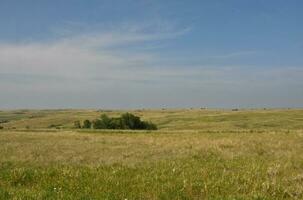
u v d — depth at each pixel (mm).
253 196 11328
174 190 12328
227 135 43969
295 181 13578
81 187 12945
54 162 23297
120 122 100062
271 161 19125
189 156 23219
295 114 148500
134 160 21922
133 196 11734
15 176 14547
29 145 35531
